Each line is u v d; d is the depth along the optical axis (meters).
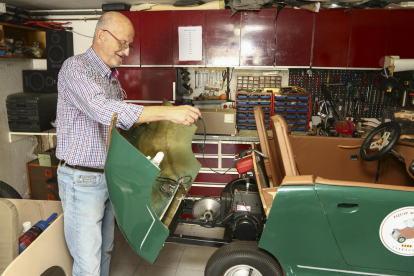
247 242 1.73
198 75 3.66
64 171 1.64
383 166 2.41
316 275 1.57
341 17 3.11
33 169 3.28
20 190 3.48
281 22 3.15
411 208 1.43
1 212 1.48
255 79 3.61
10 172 3.32
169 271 2.25
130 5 3.38
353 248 1.50
